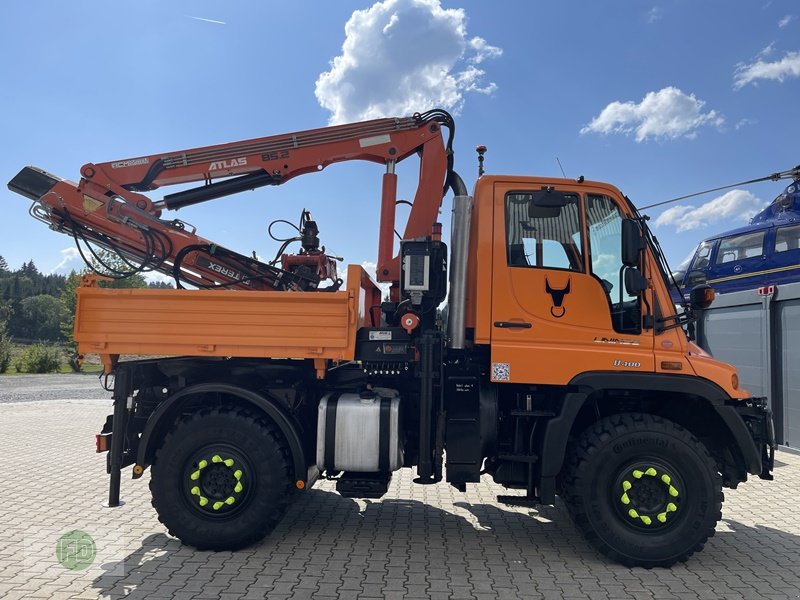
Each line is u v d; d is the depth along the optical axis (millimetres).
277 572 3729
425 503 5574
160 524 4691
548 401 4273
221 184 5199
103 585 3482
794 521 5074
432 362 4207
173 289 4199
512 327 4195
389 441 4172
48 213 4941
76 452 7797
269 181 5203
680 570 3891
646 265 4238
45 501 5355
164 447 4117
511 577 3723
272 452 4070
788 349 7988
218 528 4047
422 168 5031
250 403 4316
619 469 3998
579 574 3797
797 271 9531
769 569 3924
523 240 4293
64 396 15461
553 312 4211
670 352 4164
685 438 3943
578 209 4316
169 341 4164
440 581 3631
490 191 4355
